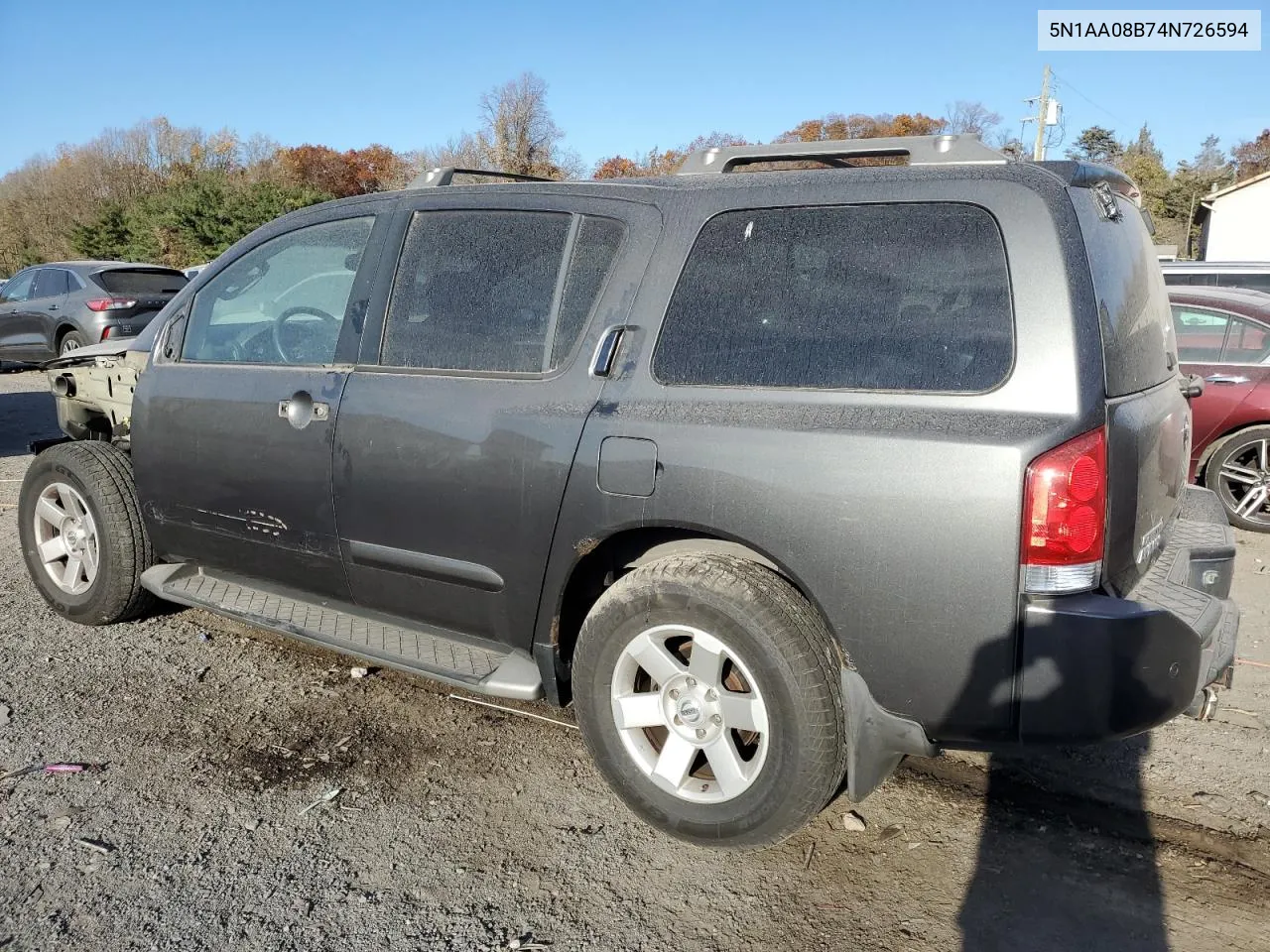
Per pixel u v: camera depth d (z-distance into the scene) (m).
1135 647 2.21
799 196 2.65
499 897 2.56
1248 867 2.72
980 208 2.42
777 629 2.46
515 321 3.00
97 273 13.10
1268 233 40.12
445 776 3.14
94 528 4.08
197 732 3.38
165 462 3.78
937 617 2.30
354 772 3.15
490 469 2.89
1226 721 3.59
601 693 2.79
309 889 2.57
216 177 40.41
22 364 14.38
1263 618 4.69
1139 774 3.21
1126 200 2.88
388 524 3.14
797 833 2.85
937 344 2.40
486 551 2.94
